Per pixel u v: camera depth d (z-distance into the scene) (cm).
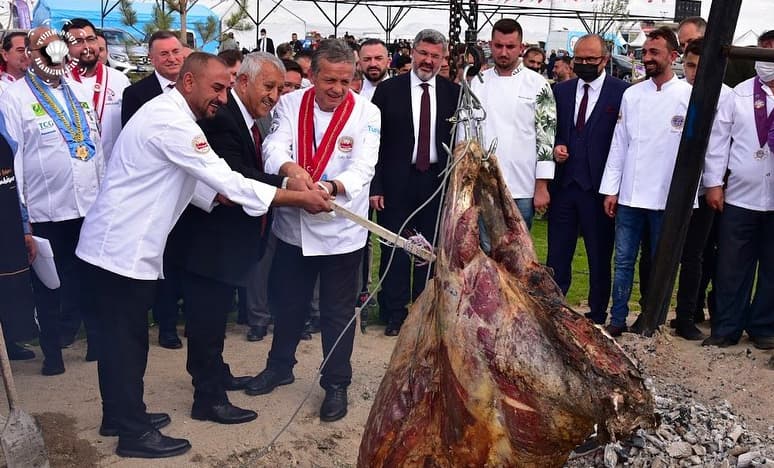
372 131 534
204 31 1524
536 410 298
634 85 679
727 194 666
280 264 550
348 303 529
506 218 352
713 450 435
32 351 654
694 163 600
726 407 508
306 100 528
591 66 677
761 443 453
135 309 463
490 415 302
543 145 676
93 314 472
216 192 487
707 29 577
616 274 694
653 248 676
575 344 300
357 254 526
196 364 516
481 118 349
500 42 665
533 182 689
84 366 621
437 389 330
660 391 527
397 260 682
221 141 486
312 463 472
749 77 738
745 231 659
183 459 473
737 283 666
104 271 455
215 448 488
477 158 335
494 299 305
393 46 2167
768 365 604
